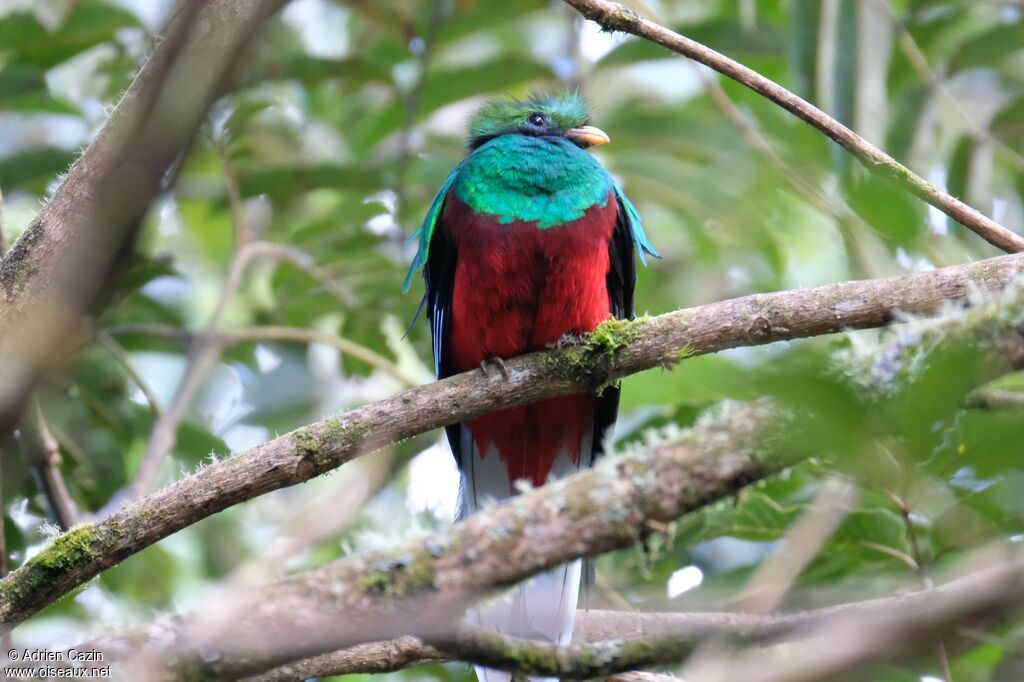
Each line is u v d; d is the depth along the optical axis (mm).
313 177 12234
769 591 9125
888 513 9383
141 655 5895
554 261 10367
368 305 12898
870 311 8016
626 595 11281
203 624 5898
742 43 12906
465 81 12922
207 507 7449
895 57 12570
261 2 4656
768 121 13945
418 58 12984
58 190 6332
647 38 8320
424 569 5941
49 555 7156
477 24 13133
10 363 5188
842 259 13609
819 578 10148
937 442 4895
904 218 8055
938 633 5004
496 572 5938
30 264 6223
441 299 10992
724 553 12180
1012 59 14664
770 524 9852
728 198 12852
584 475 6051
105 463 11586
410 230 13562
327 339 12406
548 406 10609
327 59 12141
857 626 5160
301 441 7785
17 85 11867
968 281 7867
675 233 14664
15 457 10961
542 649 6145
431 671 10766
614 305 11477
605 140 11953
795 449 5191
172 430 10922
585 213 10500
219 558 12742
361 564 5988
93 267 4590
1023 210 13438
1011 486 8875
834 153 10812
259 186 12227
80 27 11953
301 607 5883
